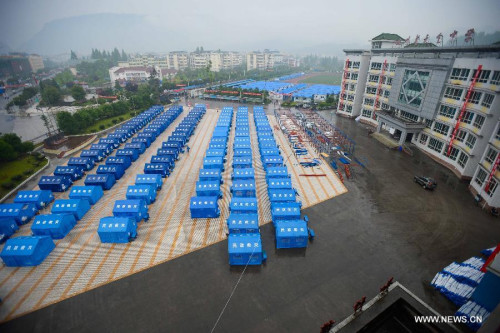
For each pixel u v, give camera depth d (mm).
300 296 21188
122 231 26469
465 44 50406
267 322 19172
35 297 21391
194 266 24125
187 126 61094
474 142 39125
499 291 17891
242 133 54375
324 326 15188
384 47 69312
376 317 16219
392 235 28109
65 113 61750
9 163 46781
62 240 27562
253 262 24047
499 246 17594
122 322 19297
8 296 21531
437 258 25094
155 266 24188
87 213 32156
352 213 31812
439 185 38594
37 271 23859
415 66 51031
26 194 33344
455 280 21453
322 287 21969
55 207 30375
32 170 44344
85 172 43469
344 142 55188
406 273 23344
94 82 173250
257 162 45594
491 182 33031
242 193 33406
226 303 20594
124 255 25484
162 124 63094
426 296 21078
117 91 119438
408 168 44125
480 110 38469
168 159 42875
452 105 43531
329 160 46375
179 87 130250
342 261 24656
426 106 49031
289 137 56281
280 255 25359
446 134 45562
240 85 138250
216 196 32625
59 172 39906
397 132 58250
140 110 84562
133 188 33531
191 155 49312
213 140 50312
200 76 164625
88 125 68125
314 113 75625
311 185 38188
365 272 23453
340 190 36875
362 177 40656
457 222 30391
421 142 51938
